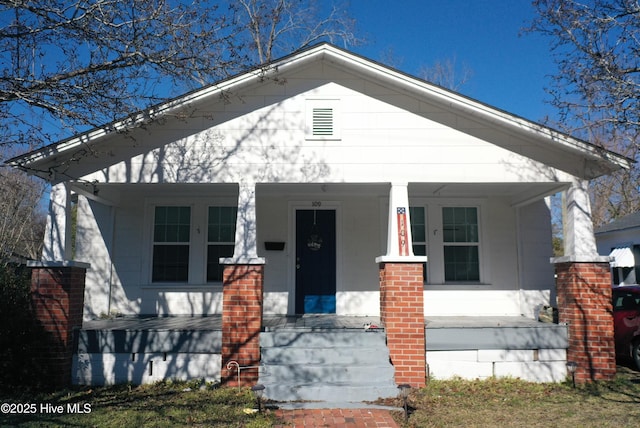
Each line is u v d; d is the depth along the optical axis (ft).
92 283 36.35
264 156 29.12
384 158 29.25
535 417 22.02
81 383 27.76
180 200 37.58
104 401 24.30
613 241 65.51
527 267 37.09
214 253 37.45
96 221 36.99
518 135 29.60
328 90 29.68
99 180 28.71
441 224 37.83
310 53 28.76
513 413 22.63
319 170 29.07
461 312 36.86
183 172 28.89
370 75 29.30
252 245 28.04
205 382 27.68
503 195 38.01
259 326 27.12
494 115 28.50
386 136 29.40
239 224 28.32
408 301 27.40
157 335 28.02
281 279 36.76
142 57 26.78
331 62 29.68
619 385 27.20
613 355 27.91
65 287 27.48
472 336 28.60
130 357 28.02
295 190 35.58
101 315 35.94
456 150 29.40
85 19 25.48
